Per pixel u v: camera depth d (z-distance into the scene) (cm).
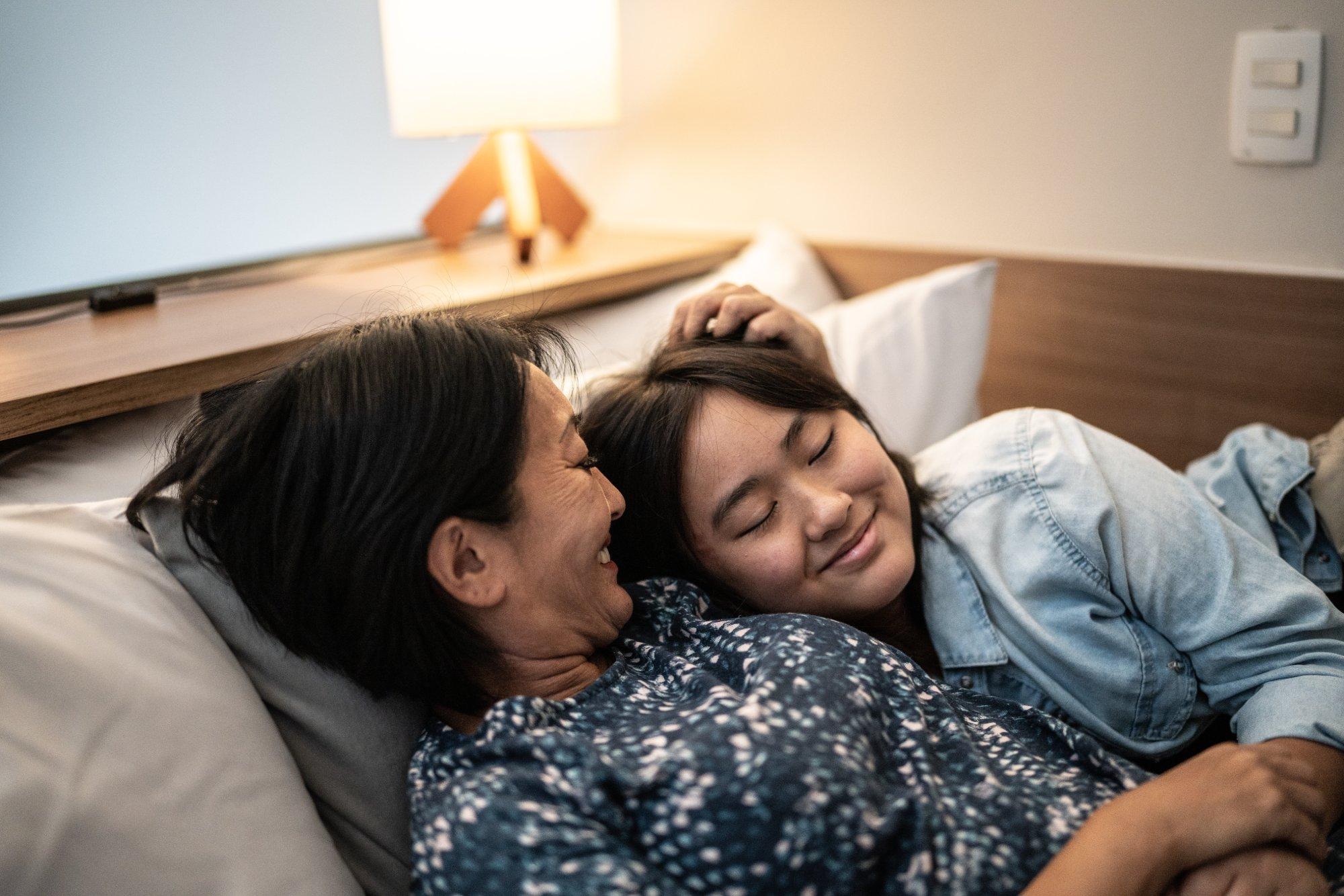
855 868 63
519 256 155
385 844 81
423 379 74
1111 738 87
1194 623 85
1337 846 79
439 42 136
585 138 188
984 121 146
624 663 81
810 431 88
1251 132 124
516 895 62
